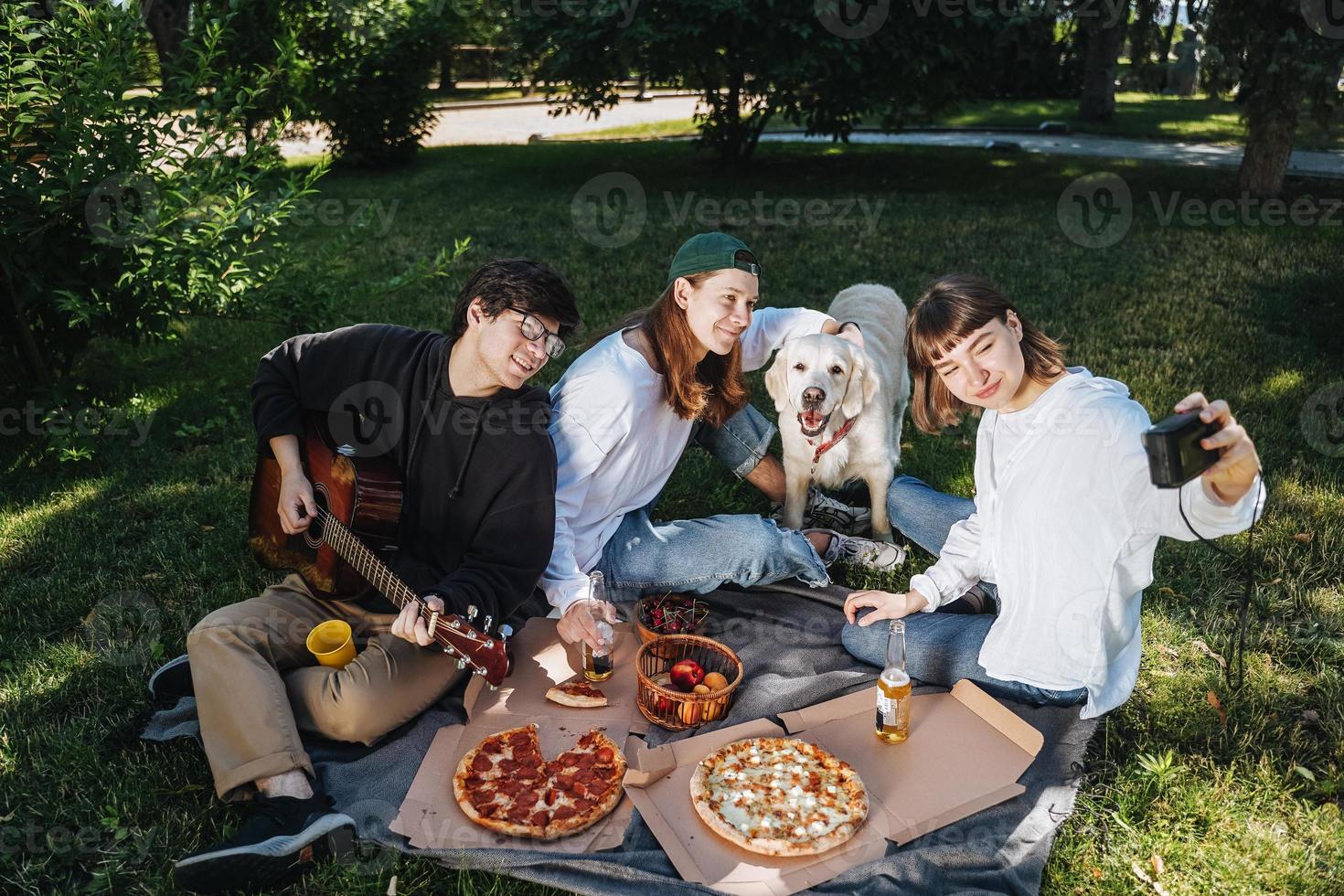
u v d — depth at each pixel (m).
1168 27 8.94
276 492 2.84
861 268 7.04
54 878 2.23
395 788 2.41
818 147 13.52
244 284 4.72
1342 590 3.24
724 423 3.63
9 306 4.41
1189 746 2.59
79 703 2.82
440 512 2.71
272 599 2.72
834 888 2.12
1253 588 3.25
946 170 11.41
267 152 4.69
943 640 2.75
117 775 2.51
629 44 9.53
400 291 6.50
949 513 3.33
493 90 22.34
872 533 3.81
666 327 2.89
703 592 3.21
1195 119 16.44
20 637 3.13
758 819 2.26
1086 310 6.00
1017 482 2.40
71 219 4.18
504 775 2.40
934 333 2.33
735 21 9.02
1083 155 12.55
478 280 2.50
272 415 2.76
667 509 3.93
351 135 11.71
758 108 11.29
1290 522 3.60
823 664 2.96
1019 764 2.46
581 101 10.76
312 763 2.47
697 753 2.52
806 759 2.44
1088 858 2.25
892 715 2.52
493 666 2.54
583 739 2.54
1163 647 2.99
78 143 4.09
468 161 12.61
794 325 3.79
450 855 2.21
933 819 2.30
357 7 11.30
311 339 2.86
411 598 2.54
